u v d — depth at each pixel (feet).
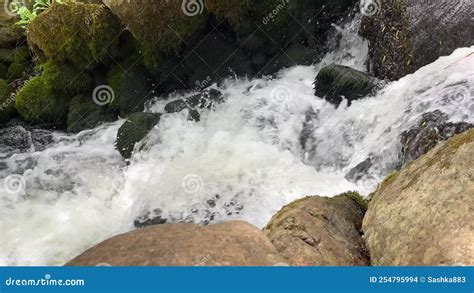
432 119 11.91
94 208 13.51
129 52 17.89
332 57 17.89
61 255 11.79
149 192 13.44
